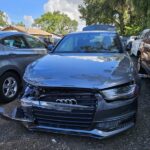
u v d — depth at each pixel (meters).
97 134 3.83
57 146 3.97
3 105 5.70
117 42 5.88
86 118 3.81
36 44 7.04
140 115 5.19
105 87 3.82
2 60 5.82
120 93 3.93
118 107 3.89
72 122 3.85
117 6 39.69
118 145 4.00
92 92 3.79
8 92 5.94
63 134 4.24
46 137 4.23
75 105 3.79
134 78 4.26
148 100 6.22
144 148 3.92
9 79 5.95
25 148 3.90
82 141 4.12
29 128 4.13
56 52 5.63
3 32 6.38
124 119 3.99
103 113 3.81
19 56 6.25
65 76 4.01
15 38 6.38
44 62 4.72
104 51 5.57
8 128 4.56
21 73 6.24
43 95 3.93
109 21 42.62
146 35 9.91
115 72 4.18
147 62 7.83
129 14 39.16
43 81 3.96
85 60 4.74
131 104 4.05
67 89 3.83
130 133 4.38
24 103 4.09
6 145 3.97
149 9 19.95
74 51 5.61
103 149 3.88
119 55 5.25
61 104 3.83
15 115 4.29
